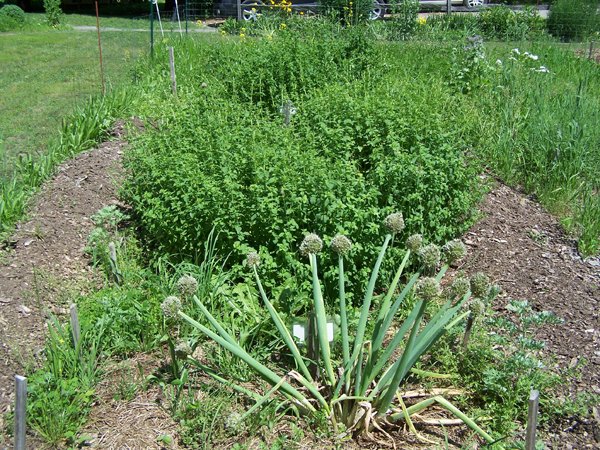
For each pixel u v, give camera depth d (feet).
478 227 19.57
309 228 16.01
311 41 33.27
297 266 14.89
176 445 11.37
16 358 13.35
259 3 64.39
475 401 12.37
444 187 17.71
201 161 18.62
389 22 49.06
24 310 14.98
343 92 23.76
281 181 16.31
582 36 50.01
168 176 17.71
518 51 36.45
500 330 14.28
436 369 13.01
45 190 20.95
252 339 13.50
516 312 14.84
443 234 17.62
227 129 20.54
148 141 20.17
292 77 29.22
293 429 11.46
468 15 54.90
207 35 53.06
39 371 12.49
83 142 24.79
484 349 12.50
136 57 47.37
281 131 20.21
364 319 11.76
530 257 17.88
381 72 30.40
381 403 11.38
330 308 14.90
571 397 12.26
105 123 26.09
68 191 20.97
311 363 12.56
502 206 20.95
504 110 26.11
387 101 21.77
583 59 39.17
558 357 13.46
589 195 20.75
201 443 11.30
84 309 14.84
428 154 18.04
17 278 16.21
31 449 11.25
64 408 11.70
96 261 17.25
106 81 39.83
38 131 29.84
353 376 11.96
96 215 19.22
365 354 12.74
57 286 16.16
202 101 24.99
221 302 14.87
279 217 15.78
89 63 46.19
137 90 31.76
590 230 18.70
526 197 21.80
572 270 17.20
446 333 13.12
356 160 19.36
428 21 53.67
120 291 15.60
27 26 66.03
